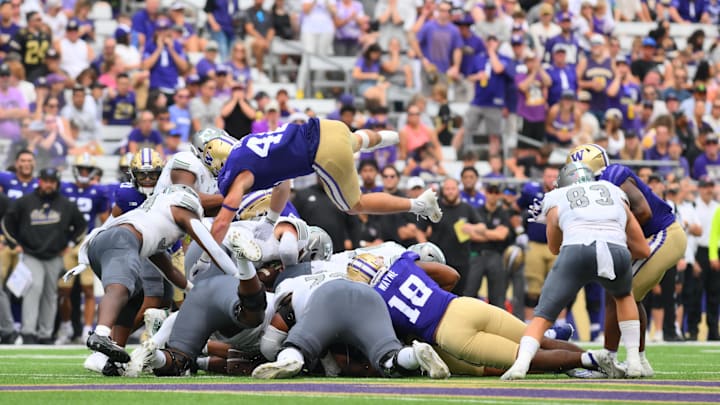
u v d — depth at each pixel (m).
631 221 24.55
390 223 46.19
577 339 51.12
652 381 23.11
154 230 25.16
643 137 65.75
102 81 58.03
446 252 47.22
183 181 27.50
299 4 67.50
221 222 25.94
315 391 20.42
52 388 21.25
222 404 18.34
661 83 69.44
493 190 48.97
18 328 48.12
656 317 52.06
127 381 23.06
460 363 25.31
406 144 56.09
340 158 27.42
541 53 66.06
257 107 58.00
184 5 65.00
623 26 76.62
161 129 53.28
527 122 60.81
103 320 23.98
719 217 53.59
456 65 62.09
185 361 24.77
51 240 46.19
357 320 24.05
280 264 27.30
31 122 53.06
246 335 25.02
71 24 58.84
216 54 59.94
